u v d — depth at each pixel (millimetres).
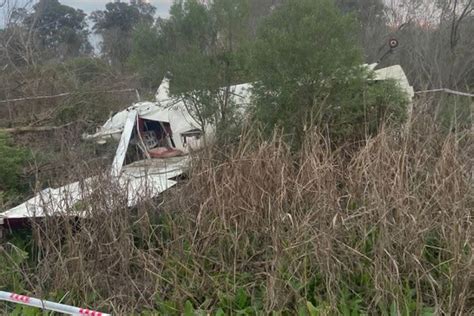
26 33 19500
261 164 4703
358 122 6367
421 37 14531
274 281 3811
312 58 6203
